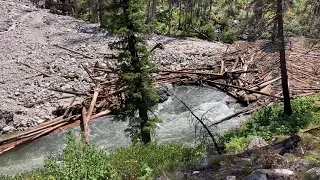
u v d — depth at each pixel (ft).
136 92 59.26
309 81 94.79
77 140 31.78
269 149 33.88
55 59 111.96
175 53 117.80
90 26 153.99
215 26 164.04
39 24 152.66
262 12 64.08
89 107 82.94
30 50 120.47
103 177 28.71
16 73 101.30
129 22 55.57
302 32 76.54
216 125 75.97
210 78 100.12
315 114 69.10
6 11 169.17
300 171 27.25
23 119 78.89
